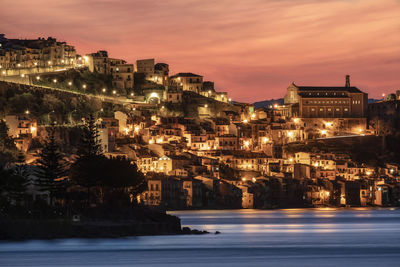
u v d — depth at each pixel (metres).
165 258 185.00
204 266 176.38
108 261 178.00
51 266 170.12
